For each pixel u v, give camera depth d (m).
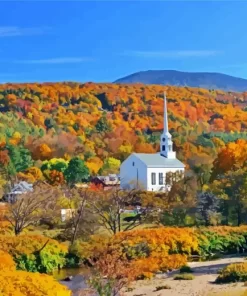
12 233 70.50
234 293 39.47
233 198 82.88
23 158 176.50
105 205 77.88
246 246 69.88
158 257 56.88
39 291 29.20
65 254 58.66
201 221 81.00
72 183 142.88
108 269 36.59
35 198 75.88
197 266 56.97
